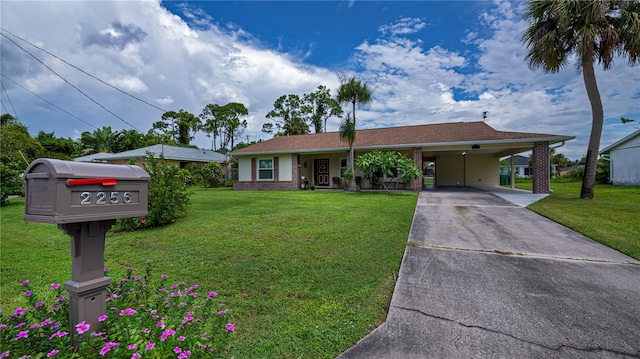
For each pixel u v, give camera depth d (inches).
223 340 74.4
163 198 236.5
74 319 62.3
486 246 178.4
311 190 591.8
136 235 207.9
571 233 206.2
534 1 356.5
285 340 84.6
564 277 129.6
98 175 64.3
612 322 92.8
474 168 697.0
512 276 131.5
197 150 1024.9
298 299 110.7
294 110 1470.2
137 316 71.7
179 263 150.4
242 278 130.0
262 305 105.7
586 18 326.6
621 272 134.8
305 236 198.4
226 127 1574.8
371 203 361.4
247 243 182.5
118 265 149.3
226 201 392.5
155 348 58.5
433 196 441.4
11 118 960.9
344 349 80.7
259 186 650.8
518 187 636.1
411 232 212.4
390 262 149.4
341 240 188.5
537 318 95.6
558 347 80.4
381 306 104.9
